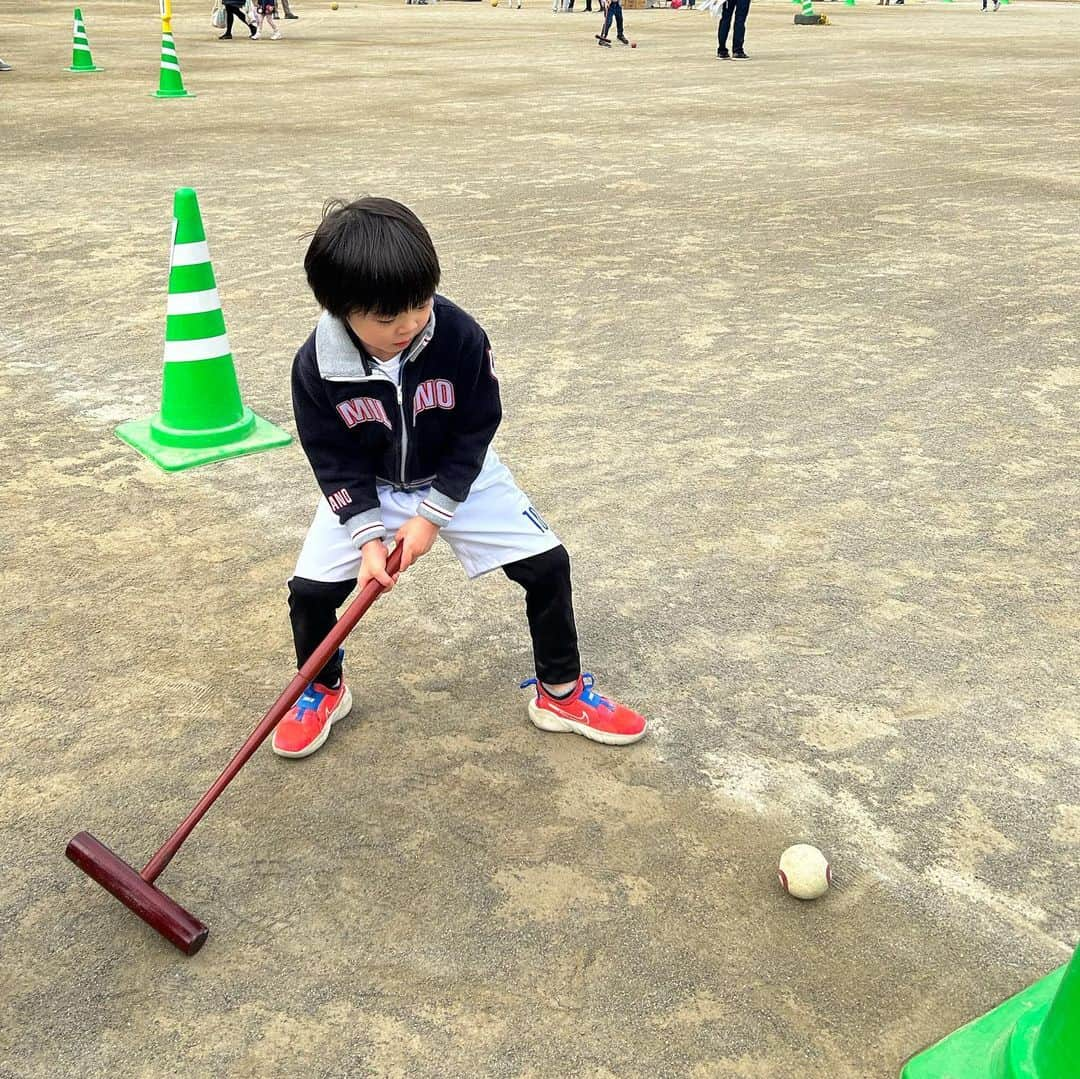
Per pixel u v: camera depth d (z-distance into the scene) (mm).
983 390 4762
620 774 2545
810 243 6980
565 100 13109
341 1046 1888
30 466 4051
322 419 2268
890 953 2076
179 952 2072
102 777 2520
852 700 2807
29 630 3072
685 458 4121
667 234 7172
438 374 2215
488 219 7484
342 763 2576
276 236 7043
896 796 2480
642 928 2127
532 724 2715
